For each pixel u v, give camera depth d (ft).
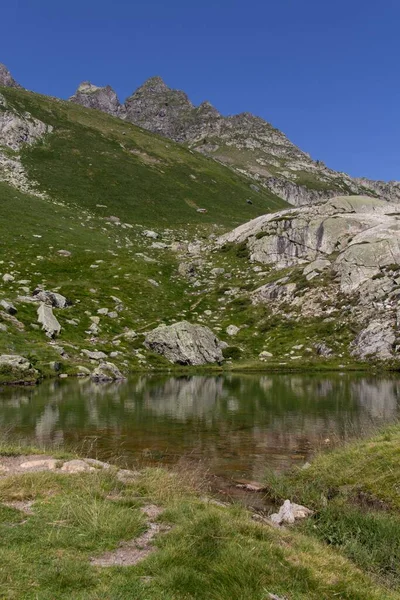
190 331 216.54
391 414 94.79
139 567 25.73
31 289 236.84
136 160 589.73
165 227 426.51
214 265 334.24
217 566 25.99
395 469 46.14
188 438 75.25
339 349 220.02
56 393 124.47
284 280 285.23
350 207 335.47
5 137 511.81
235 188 619.67
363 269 261.85
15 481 39.73
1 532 29.22
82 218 394.52
